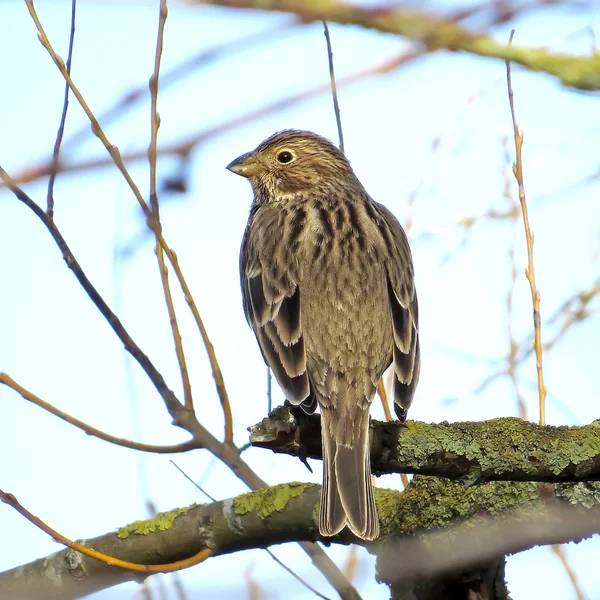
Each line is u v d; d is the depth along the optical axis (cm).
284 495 818
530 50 322
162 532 834
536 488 782
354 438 816
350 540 845
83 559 838
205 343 777
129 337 760
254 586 734
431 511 805
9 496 744
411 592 827
